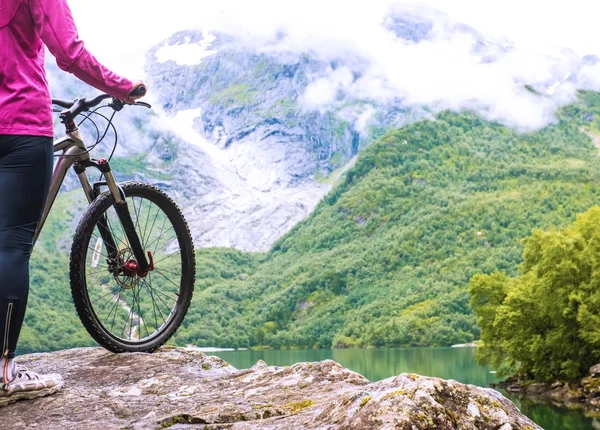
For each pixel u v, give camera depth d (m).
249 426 2.75
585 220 61.53
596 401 54.00
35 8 3.43
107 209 4.50
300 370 3.79
